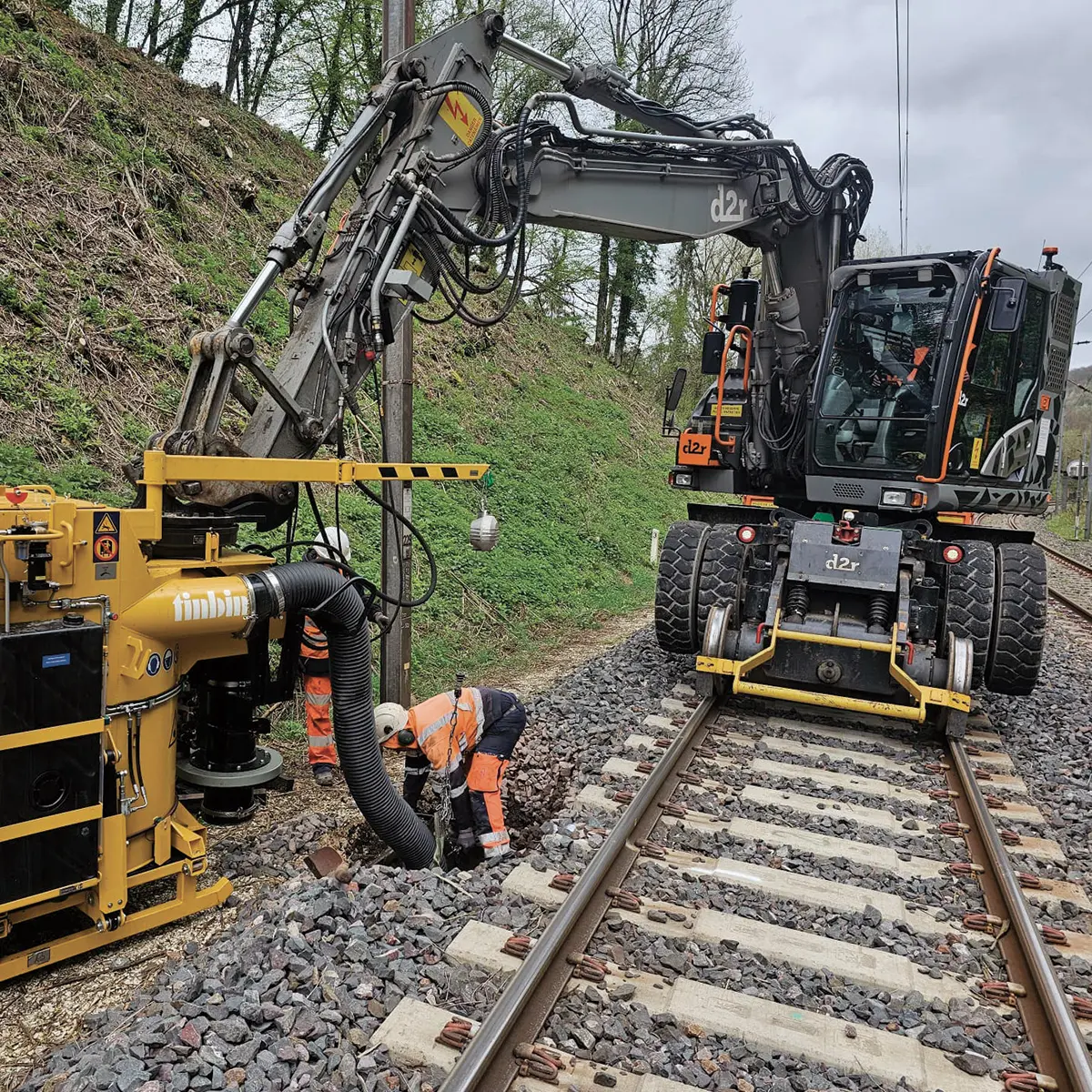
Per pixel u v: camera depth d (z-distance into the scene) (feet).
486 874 14.39
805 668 23.22
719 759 20.24
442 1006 10.94
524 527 42.50
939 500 24.23
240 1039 10.02
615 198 21.20
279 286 40.16
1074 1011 11.44
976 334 23.65
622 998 11.38
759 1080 10.18
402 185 16.49
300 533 28.66
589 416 64.69
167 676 12.86
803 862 15.53
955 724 21.35
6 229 29.68
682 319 96.84
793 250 26.43
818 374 25.61
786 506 29.48
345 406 16.16
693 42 91.15
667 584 26.73
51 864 11.22
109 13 54.75
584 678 26.89
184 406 14.14
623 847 15.33
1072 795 19.21
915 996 11.83
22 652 10.71
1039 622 23.32
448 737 15.37
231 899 13.91
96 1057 9.60
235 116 53.42
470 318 18.35
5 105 33.83
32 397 25.39
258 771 15.55
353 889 13.48
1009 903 13.75
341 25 59.31
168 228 37.06
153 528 12.48
